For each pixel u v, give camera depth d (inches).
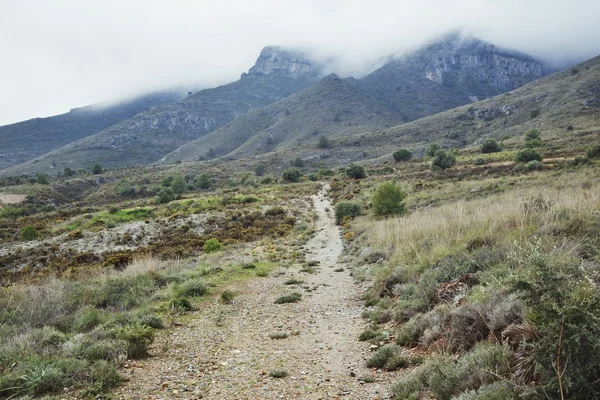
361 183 2736.2
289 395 186.5
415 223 605.3
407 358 215.2
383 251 595.5
